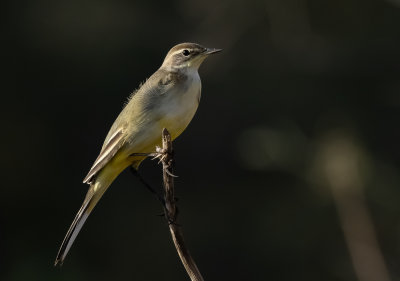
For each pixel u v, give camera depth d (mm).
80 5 19281
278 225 18062
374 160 15984
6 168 19062
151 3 19562
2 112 19062
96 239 18812
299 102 18438
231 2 18406
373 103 18250
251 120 19094
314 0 18859
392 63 18391
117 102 19219
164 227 18922
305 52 18531
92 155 19406
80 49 19109
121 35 19141
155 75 9148
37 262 18547
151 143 8922
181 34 19109
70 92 19266
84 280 18328
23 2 19250
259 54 18734
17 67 19109
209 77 18891
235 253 18547
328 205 16281
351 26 18922
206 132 19531
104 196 19078
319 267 17312
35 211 19125
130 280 18547
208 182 19500
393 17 18844
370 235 14508
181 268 18578
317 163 15016
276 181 18688
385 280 14305
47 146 19312
